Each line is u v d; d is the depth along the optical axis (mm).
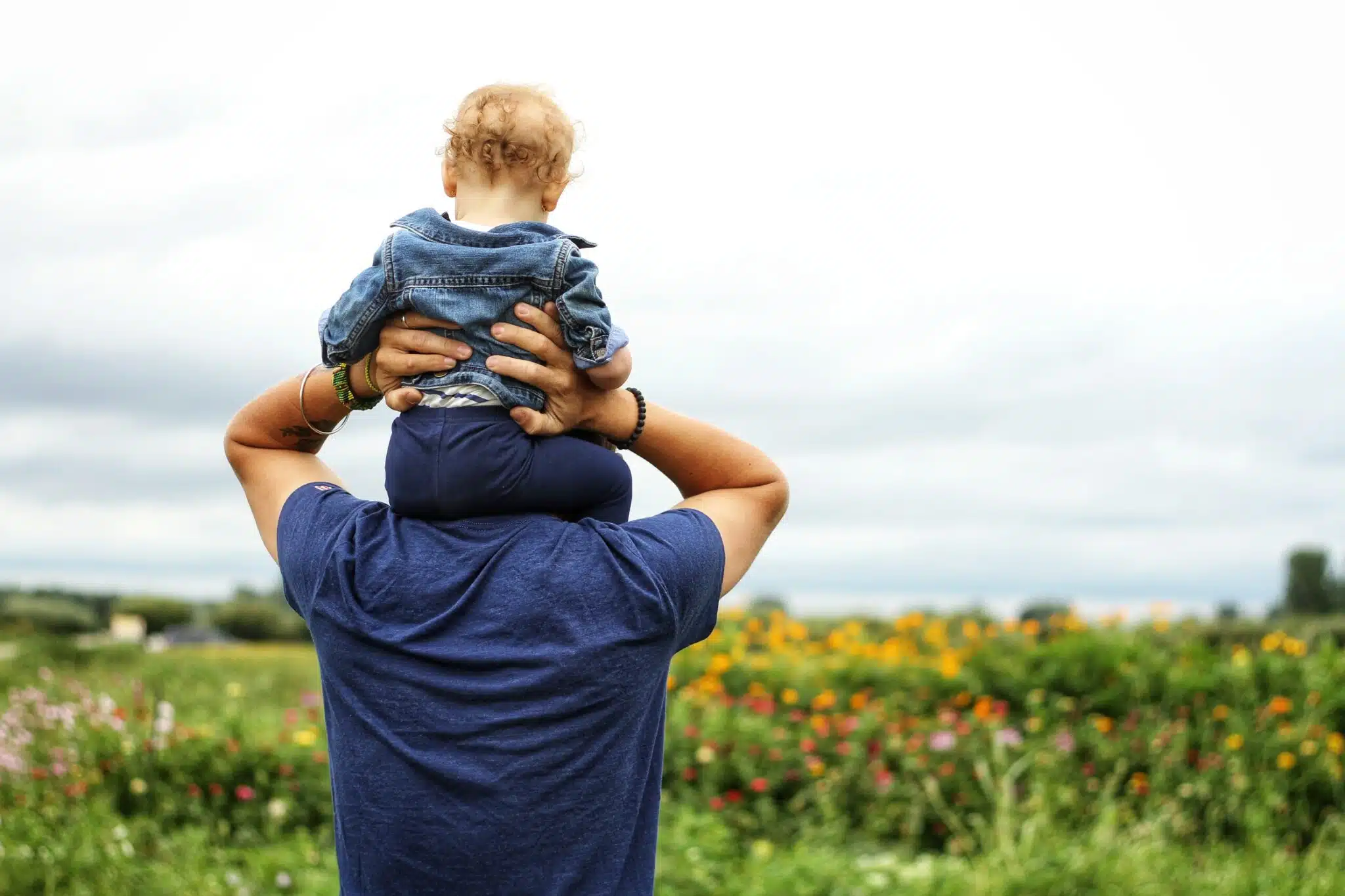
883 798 6746
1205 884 5438
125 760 6320
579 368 1681
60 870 5031
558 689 1536
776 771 6891
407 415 1690
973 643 8930
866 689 8367
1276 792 6730
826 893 5270
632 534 1645
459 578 1572
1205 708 7648
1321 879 5543
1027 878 5238
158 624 26438
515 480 1634
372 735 1541
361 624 1562
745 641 9164
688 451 1816
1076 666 8102
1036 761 6867
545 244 1694
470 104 1833
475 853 1503
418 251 1700
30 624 20750
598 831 1560
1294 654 8320
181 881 5137
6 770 5984
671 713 7422
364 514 1677
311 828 6312
